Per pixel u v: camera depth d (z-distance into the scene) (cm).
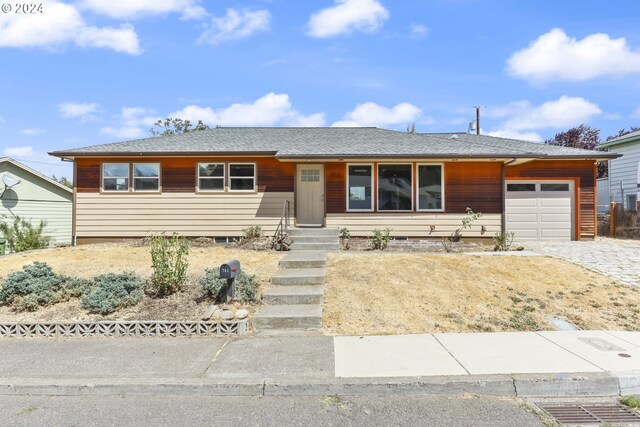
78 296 695
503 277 793
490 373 436
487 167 1324
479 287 740
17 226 1636
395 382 420
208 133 1638
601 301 689
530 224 1462
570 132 3225
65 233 2148
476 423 359
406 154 1249
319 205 1358
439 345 525
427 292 711
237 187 1342
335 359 482
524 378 422
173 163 1337
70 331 578
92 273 838
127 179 1333
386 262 870
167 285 696
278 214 1337
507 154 1228
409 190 1330
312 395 416
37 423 360
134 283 691
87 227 1330
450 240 1315
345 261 891
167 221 1337
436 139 1527
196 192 1336
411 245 1216
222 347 527
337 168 1332
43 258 1005
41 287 675
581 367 449
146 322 578
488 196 1323
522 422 361
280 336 570
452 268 838
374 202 1327
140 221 1332
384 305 662
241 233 1332
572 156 1430
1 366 470
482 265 865
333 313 640
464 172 1325
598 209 2109
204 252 1064
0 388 423
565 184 1468
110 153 1288
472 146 1375
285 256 955
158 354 504
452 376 430
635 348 509
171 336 575
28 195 1962
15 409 388
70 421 364
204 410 385
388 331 584
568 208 1463
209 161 1339
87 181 1330
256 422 361
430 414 375
